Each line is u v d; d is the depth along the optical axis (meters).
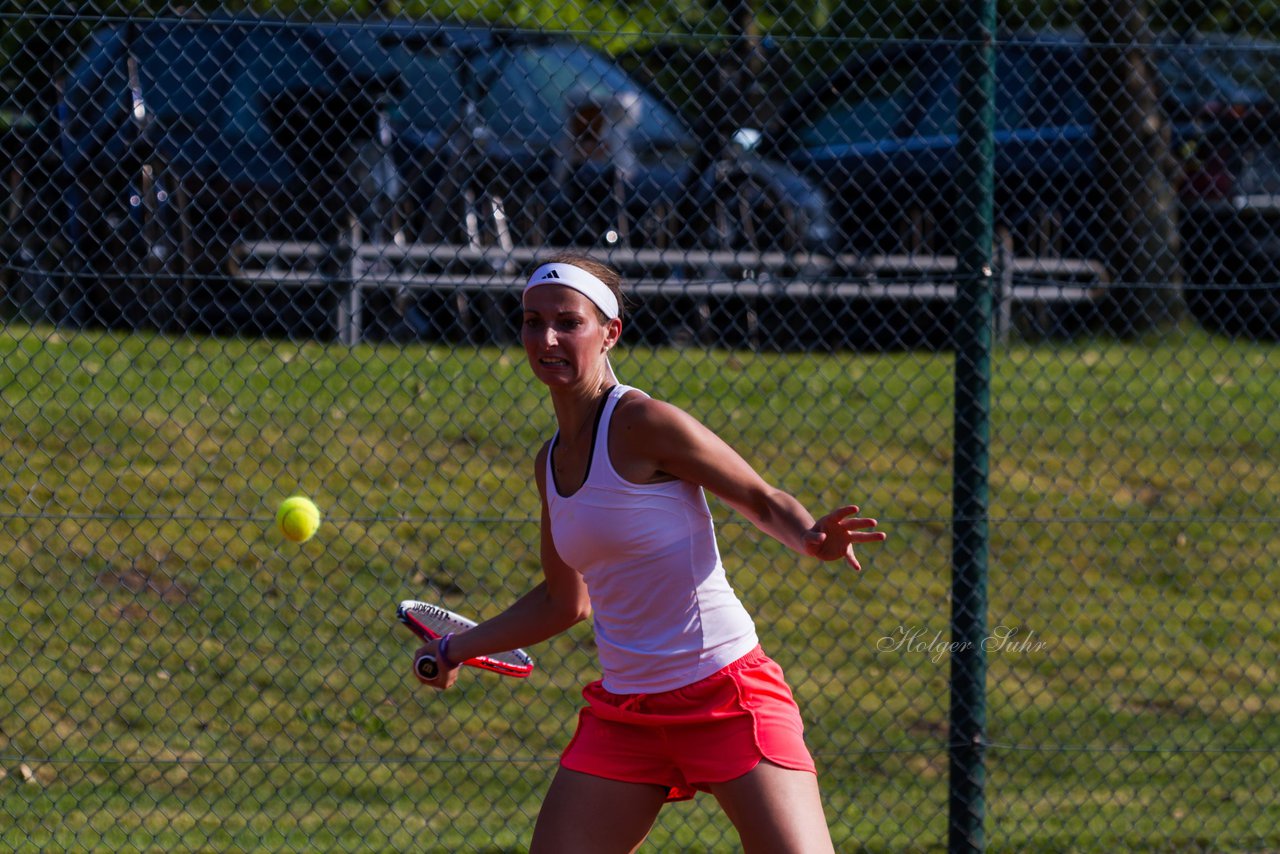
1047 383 30.48
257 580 23.53
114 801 19.33
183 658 22.03
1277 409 30.38
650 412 12.02
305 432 26.58
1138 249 31.59
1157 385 30.73
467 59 30.02
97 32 26.84
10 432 25.36
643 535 12.08
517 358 30.39
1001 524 26.67
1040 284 20.05
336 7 29.47
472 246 30.17
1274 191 34.12
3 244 26.72
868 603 24.44
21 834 18.25
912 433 28.77
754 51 29.30
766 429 28.27
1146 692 23.11
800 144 33.69
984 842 18.25
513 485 26.05
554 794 12.62
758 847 12.04
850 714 22.09
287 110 29.42
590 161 31.52
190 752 20.44
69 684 21.16
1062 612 24.84
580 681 22.59
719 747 12.14
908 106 30.67
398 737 21.08
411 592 23.75
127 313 28.16
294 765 20.48
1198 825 19.69
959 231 17.81
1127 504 27.45
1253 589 25.83
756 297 31.80
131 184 27.89
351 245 28.53
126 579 23.33
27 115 26.36
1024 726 21.97
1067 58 30.83
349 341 29.11
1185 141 34.25
